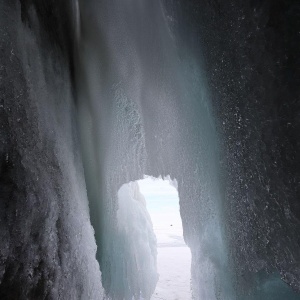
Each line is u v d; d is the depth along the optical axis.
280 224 3.01
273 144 2.95
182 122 4.81
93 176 5.66
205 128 4.36
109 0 5.10
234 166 3.59
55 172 3.45
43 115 3.37
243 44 3.07
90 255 4.41
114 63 5.37
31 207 2.68
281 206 2.97
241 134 3.36
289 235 2.93
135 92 5.25
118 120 5.48
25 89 2.92
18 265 2.44
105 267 5.73
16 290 2.38
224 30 3.31
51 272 2.97
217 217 4.33
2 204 2.32
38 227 2.81
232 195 3.71
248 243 3.48
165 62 4.82
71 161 4.34
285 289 3.15
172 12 4.15
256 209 3.29
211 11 3.41
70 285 3.42
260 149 3.10
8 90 2.56
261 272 3.34
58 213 3.33
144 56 5.02
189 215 4.97
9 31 2.74
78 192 4.46
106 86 5.50
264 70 2.91
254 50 2.97
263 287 3.31
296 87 2.69
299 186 2.78
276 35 2.75
